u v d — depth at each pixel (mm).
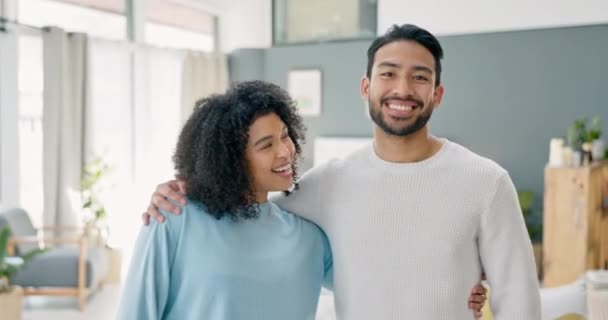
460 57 6062
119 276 5195
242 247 1401
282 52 7004
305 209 1579
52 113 4910
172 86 6480
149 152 6141
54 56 4902
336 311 1531
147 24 6297
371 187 1464
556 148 4574
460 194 1395
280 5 7191
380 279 1416
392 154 1474
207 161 1385
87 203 5066
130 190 5941
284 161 1448
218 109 1413
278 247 1457
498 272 1396
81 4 5480
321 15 6980
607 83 5484
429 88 1412
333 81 6727
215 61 6910
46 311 4340
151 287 1346
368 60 1498
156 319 1358
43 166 4914
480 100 6000
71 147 5102
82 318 4184
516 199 1420
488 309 1984
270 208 1527
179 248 1373
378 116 1440
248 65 7086
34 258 4270
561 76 5664
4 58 4625
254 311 1375
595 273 2248
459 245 1382
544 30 5695
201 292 1352
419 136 1455
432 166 1437
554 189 4453
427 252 1388
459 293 1383
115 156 5758
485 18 5930
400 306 1397
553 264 4480
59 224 5035
